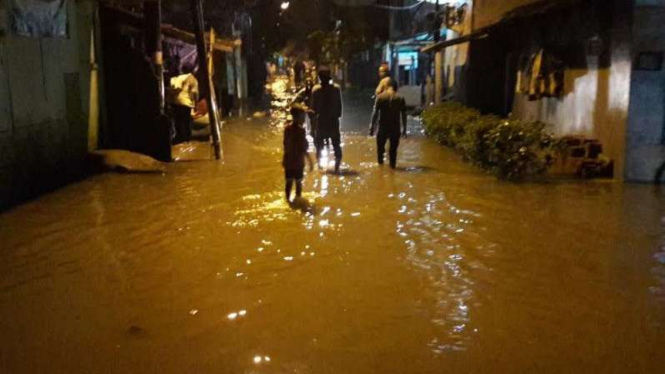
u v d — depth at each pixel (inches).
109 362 178.7
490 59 749.9
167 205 367.6
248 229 313.9
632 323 203.2
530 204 361.4
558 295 226.7
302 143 368.5
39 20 416.5
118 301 223.0
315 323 203.6
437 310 213.8
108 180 448.1
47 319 207.9
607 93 431.8
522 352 183.6
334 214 343.3
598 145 443.2
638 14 392.5
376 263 261.7
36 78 414.3
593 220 325.1
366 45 1918.1
